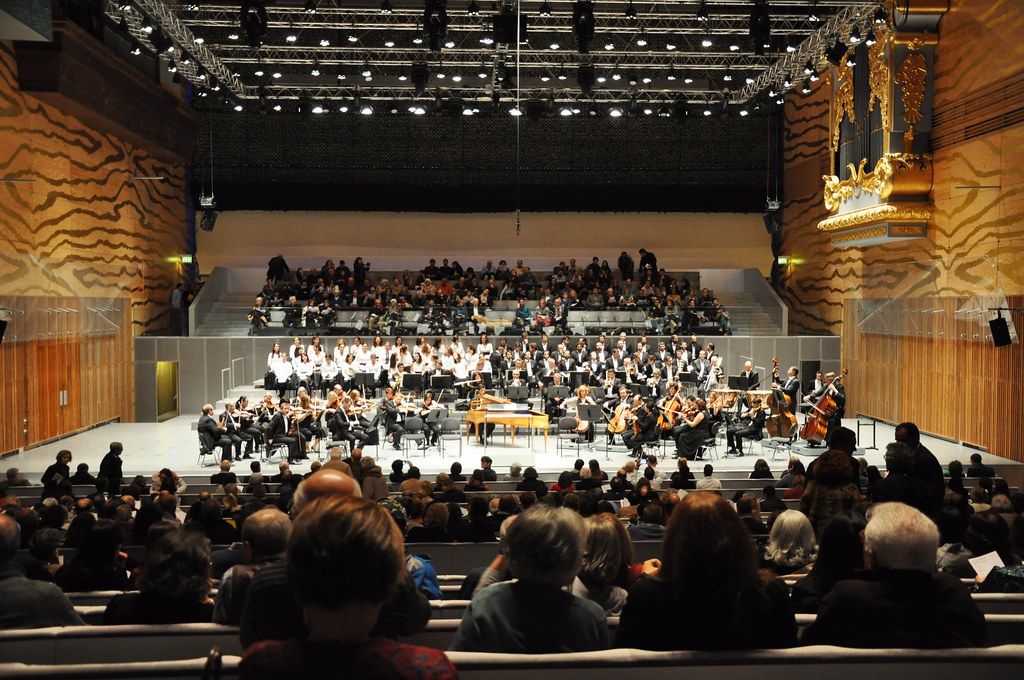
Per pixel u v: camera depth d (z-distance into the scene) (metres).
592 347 27.48
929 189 21.83
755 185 34.97
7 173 19.72
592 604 3.12
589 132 35.12
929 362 22.64
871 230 23.06
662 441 22.45
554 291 31.41
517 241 36.09
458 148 35.06
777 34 24.52
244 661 1.92
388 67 29.12
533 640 3.01
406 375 22.00
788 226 33.69
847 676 2.89
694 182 35.06
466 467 18.53
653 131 35.09
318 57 29.39
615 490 11.59
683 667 2.86
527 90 29.08
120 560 7.05
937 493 7.86
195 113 29.52
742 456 19.97
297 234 35.59
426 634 3.81
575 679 2.82
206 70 26.02
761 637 3.07
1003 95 18.88
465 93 30.55
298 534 2.01
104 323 25.31
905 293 23.77
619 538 4.36
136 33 21.33
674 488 12.41
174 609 4.12
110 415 25.95
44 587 4.27
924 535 3.19
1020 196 18.30
